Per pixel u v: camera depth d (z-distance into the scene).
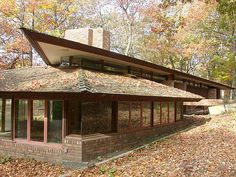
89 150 10.55
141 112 15.02
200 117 25.55
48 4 28.55
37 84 10.80
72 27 32.38
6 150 12.13
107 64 15.41
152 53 41.88
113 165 9.95
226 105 29.62
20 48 27.64
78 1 33.28
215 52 39.19
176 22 24.94
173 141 14.18
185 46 37.94
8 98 12.14
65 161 10.45
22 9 28.02
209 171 8.45
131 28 40.31
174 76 23.28
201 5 33.59
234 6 14.85
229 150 11.26
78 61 13.57
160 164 9.57
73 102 10.77
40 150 11.09
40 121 11.26
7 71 15.17
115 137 12.28
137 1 38.88
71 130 10.68
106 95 9.96
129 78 15.39
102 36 15.84
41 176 9.30
